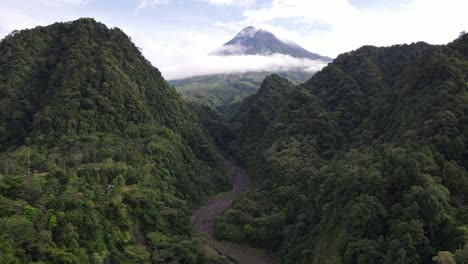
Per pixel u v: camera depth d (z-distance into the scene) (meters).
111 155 101.25
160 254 78.50
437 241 55.97
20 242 57.59
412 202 59.22
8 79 119.44
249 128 196.50
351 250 60.47
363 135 110.75
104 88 124.81
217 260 85.62
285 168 117.06
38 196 68.88
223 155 193.88
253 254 94.00
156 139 125.50
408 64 149.00
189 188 120.88
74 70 124.31
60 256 60.97
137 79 148.00
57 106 111.44
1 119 108.69
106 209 78.12
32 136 104.81
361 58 164.62
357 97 143.50
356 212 63.53
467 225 54.66
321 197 83.94
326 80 163.12
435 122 77.00
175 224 92.56
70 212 68.62
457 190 63.94
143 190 91.94
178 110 165.12
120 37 158.25
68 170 85.69
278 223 97.50
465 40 108.75
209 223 109.94
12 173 80.69
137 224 84.31
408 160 65.69
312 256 74.19
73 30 147.62
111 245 73.19
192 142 155.62
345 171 77.12
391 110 106.31
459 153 70.44
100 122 115.94
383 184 65.81
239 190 142.75
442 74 93.00
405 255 52.91
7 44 134.12
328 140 129.12
